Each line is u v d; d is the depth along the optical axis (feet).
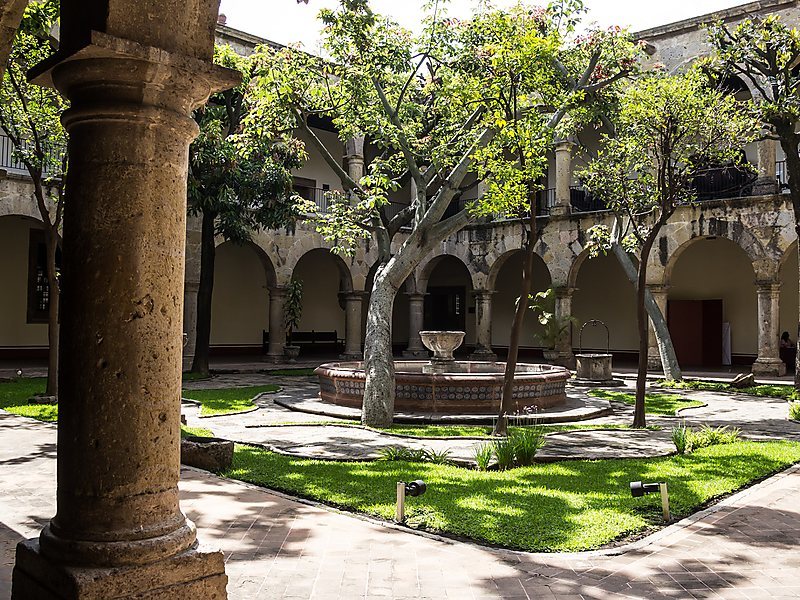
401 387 41.06
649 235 37.42
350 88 42.32
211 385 56.18
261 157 60.59
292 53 42.52
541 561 15.74
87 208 9.78
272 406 44.75
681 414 42.55
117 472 9.55
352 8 40.68
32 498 20.52
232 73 10.65
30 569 9.79
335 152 92.68
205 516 18.81
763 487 23.56
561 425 37.76
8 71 37.22
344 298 84.48
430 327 106.83
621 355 88.79
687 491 22.24
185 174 10.56
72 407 9.65
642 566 15.57
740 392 54.80
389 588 13.91
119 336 9.65
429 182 43.34
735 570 15.40
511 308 97.86
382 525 18.35
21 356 72.79
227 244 88.63
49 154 40.96
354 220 42.93
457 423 37.91
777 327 66.49
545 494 21.52
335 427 36.47
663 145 37.04
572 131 47.11
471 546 16.72
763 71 49.75
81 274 9.73
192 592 9.71
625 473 24.85
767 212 65.72
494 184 33.71
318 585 13.98
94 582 8.96
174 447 10.14
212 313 87.04
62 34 10.21
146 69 9.73
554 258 78.95
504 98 33.53
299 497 21.42
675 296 85.35
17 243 72.74
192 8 10.30
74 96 9.96
